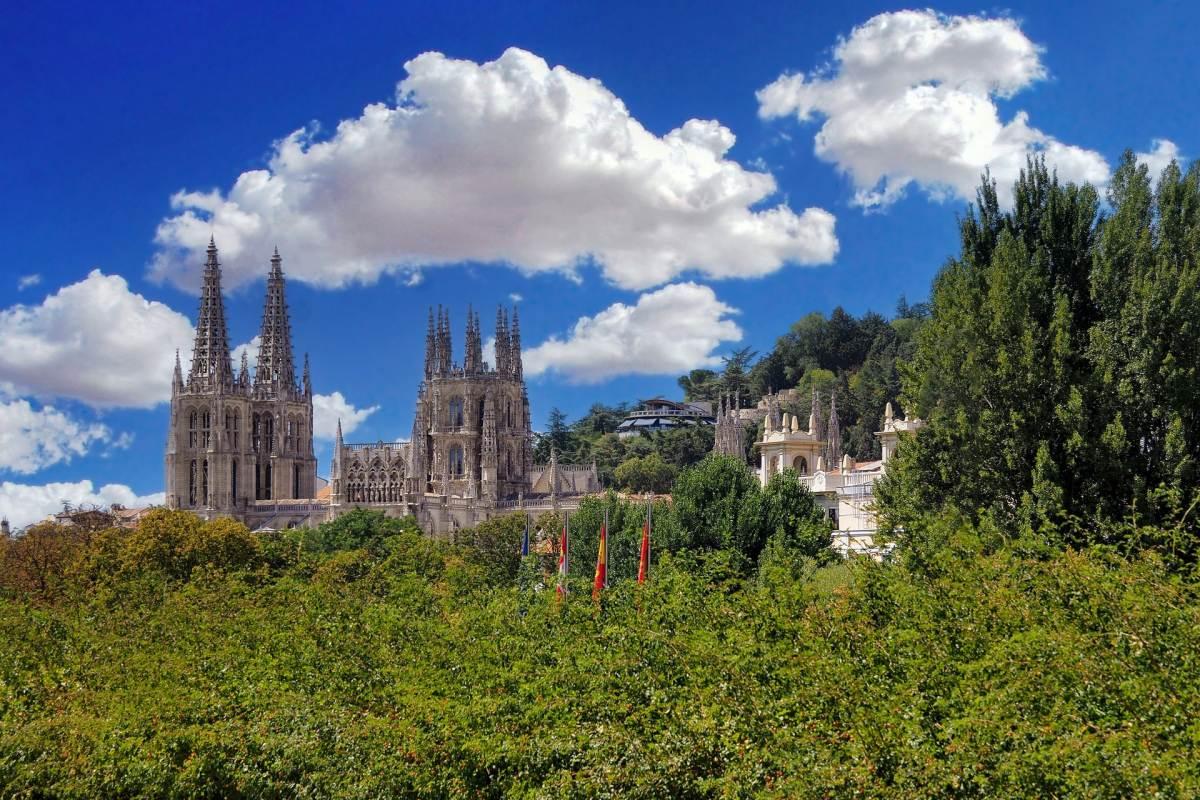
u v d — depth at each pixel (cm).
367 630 5500
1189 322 5984
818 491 12062
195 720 4638
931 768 3083
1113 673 3297
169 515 12838
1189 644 3322
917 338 7294
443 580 8569
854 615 4166
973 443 6400
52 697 5312
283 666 5231
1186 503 5644
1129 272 6431
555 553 12144
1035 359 6338
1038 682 3331
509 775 4078
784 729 3484
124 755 4444
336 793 4200
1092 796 2808
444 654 4950
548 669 4441
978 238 7394
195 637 5891
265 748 4375
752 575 7981
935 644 3800
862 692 3512
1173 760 2820
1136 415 6047
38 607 7725
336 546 15825
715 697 3784
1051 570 4041
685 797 3694
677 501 10856
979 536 5172
